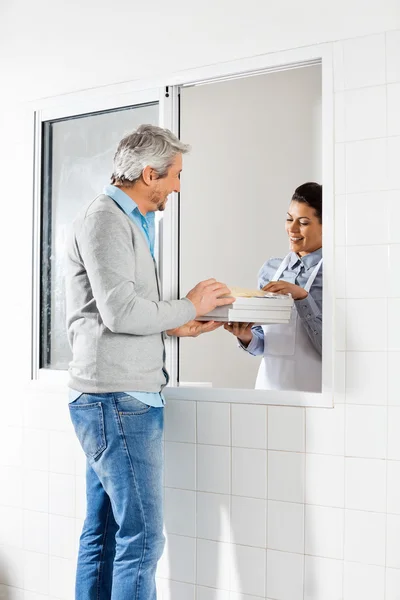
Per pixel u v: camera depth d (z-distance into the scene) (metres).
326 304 1.94
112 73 2.33
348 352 1.92
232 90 3.60
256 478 2.05
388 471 1.87
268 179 3.54
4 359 2.54
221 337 3.63
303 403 1.97
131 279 1.82
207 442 2.12
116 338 1.87
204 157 3.67
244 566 2.06
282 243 3.52
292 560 1.99
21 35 2.52
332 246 1.94
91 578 2.10
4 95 2.55
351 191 1.92
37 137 2.50
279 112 3.52
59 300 2.47
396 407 1.86
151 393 1.92
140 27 2.27
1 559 2.54
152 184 1.92
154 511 1.90
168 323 1.85
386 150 1.88
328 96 1.95
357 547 1.90
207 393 2.12
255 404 2.05
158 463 1.93
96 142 2.40
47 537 2.44
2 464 2.54
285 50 2.02
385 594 1.87
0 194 2.55
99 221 1.82
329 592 1.94
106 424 1.87
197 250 3.69
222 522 2.10
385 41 1.88
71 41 2.41
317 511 1.96
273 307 2.03
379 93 1.89
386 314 1.87
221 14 2.12
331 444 1.94
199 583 2.14
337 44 1.94
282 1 2.02
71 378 1.96
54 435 2.43
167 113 2.22
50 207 2.50
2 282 2.55
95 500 2.11
